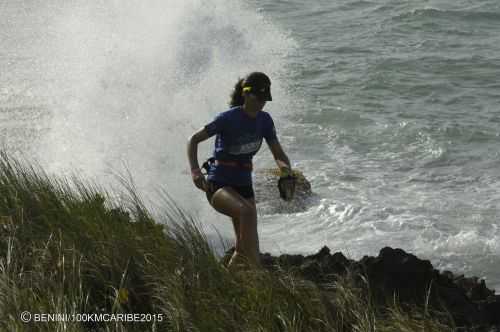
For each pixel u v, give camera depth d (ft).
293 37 317.83
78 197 83.46
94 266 68.64
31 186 83.10
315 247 127.34
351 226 136.67
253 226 75.51
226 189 76.89
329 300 66.85
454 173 168.96
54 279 67.62
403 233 134.21
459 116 212.84
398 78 254.47
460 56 282.97
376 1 390.63
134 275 68.69
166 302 64.49
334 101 228.02
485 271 120.67
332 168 171.12
